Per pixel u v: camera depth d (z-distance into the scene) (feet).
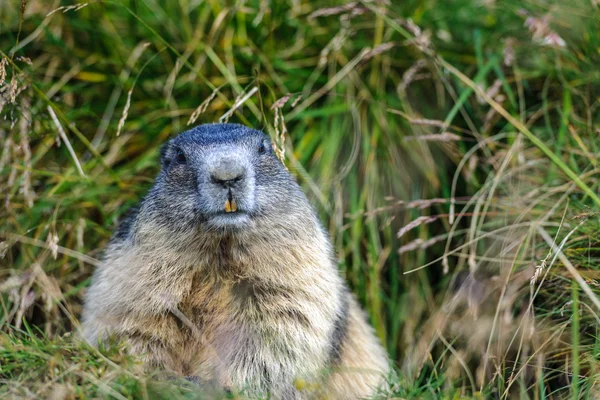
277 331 30.53
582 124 40.01
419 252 42.24
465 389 35.58
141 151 44.04
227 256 30.71
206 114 43.80
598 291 33.22
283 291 30.89
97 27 44.34
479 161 42.34
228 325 30.83
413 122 40.73
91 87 44.55
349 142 43.91
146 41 44.42
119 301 30.63
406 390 32.45
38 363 27.84
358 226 42.24
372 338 37.65
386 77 44.80
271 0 44.21
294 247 31.14
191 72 44.06
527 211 36.96
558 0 42.06
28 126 39.70
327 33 44.96
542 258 35.29
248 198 29.37
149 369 29.40
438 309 40.81
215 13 44.68
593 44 41.04
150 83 44.34
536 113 41.73
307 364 30.66
